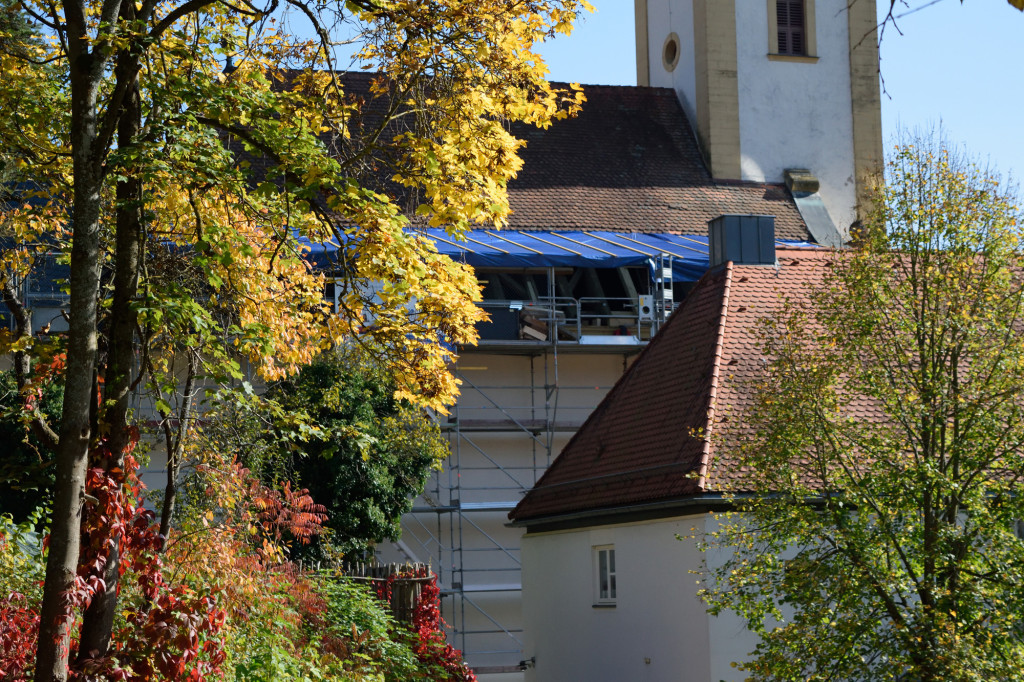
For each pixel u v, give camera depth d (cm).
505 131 1589
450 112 1552
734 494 2469
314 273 1950
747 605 1947
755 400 2059
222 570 1628
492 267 4531
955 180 2045
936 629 1756
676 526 2691
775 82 5741
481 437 4566
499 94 1572
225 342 1548
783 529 1917
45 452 3030
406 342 1653
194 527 1669
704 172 5625
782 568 1930
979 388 1981
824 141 5769
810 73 5788
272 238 1727
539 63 1577
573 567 3184
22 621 1400
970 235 2027
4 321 2675
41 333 1614
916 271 2055
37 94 1705
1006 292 2033
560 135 5566
